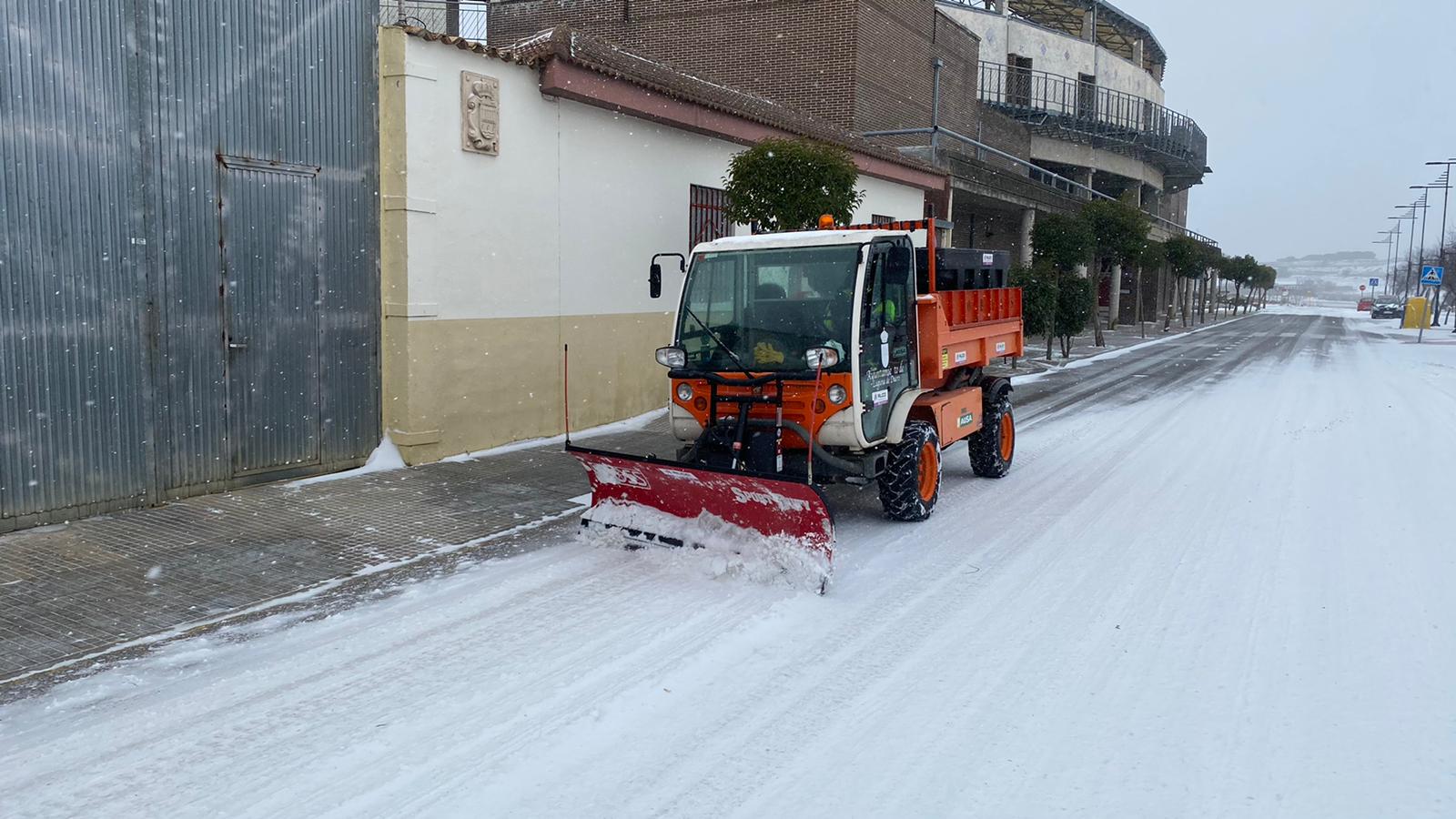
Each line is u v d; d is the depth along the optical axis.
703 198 13.75
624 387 12.39
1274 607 5.73
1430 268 38.03
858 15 21.16
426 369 9.56
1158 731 4.18
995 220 32.44
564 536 7.26
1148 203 50.47
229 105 8.05
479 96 9.80
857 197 12.35
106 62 7.22
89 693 4.59
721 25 22.48
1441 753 3.96
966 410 8.80
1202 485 9.19
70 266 7.11
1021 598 5.93
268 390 8.57
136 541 6.92
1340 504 8.35
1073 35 43.31
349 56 8.95
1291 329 44.66
